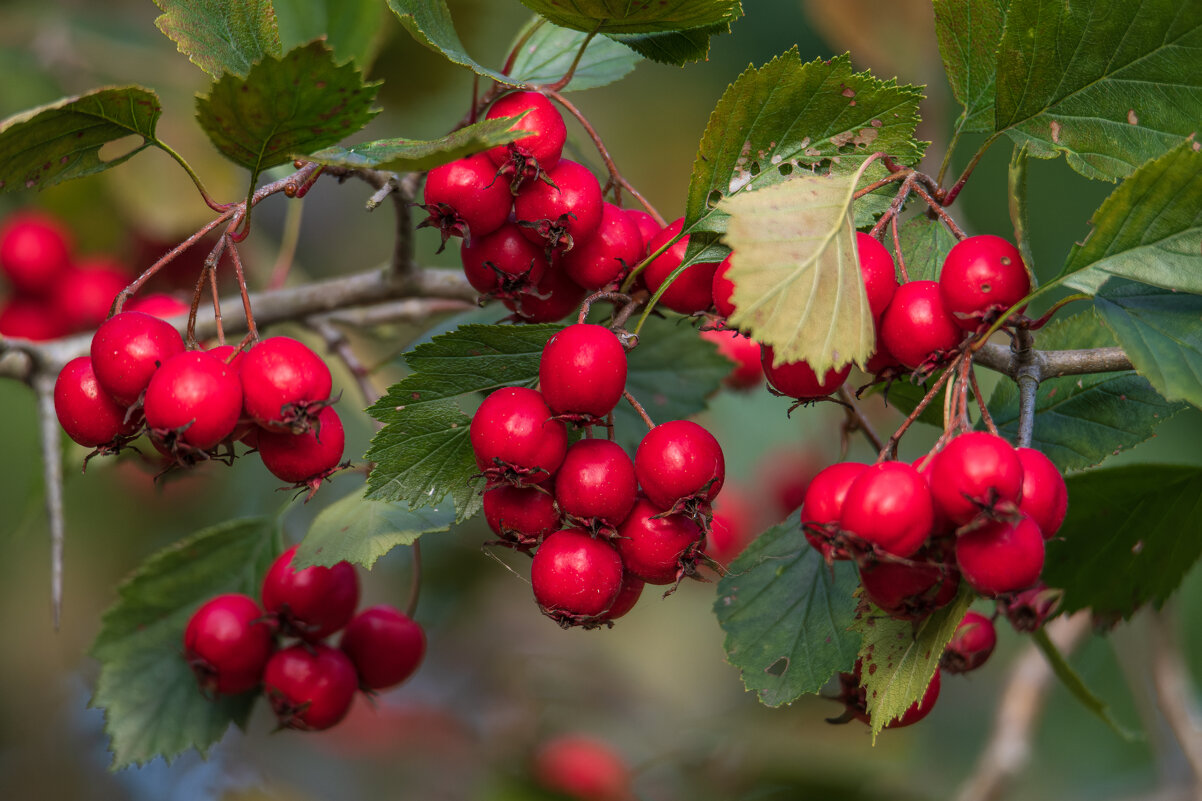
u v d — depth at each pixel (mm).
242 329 782
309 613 733
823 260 641
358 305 777
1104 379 705
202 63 667
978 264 644
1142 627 905
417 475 665
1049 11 659
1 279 1017
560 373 646
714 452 656
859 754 912
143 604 760
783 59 659
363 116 647
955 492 631
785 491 1021
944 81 963
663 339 765
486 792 1021
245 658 736
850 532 635
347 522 711
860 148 666
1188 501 700
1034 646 861
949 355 648
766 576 704
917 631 653
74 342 770
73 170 664
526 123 660
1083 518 707
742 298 636
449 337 658
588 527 655
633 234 669
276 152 652
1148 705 910
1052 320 712
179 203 1001
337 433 655
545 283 679
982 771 830
